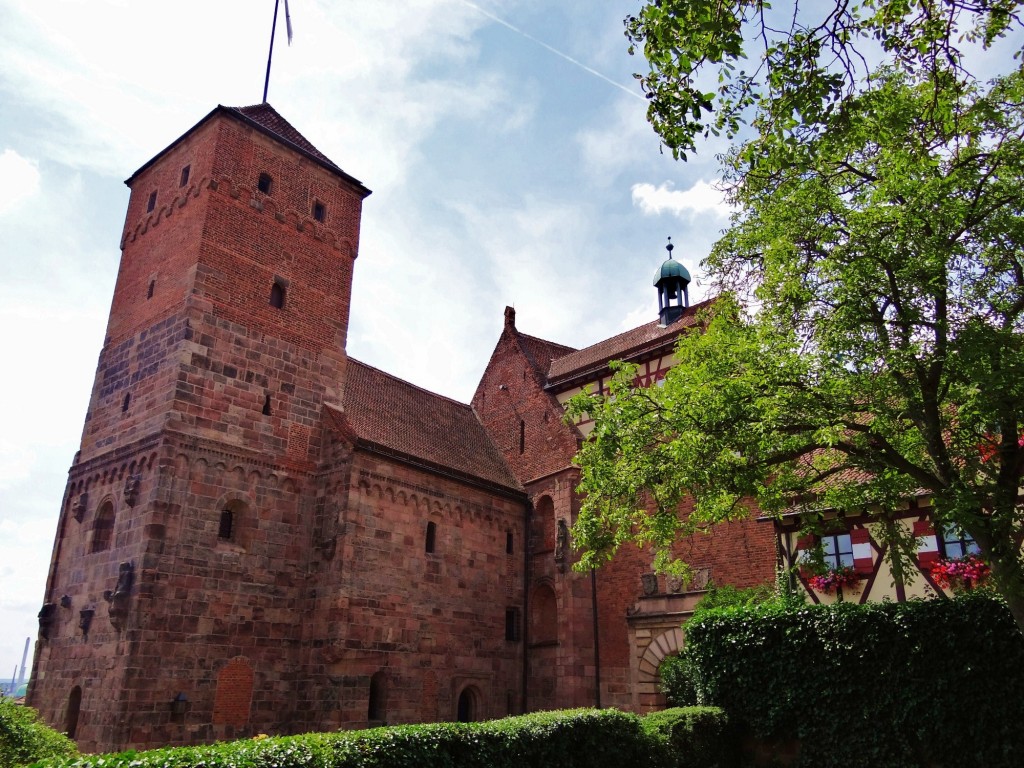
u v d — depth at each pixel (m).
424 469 29.89
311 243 30.23
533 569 33.91
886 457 13.73
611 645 30.62
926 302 12.93
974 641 15.36
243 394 26.30
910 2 10.30
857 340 12.91
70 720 22.66
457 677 29.05
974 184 12.33
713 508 16.36
